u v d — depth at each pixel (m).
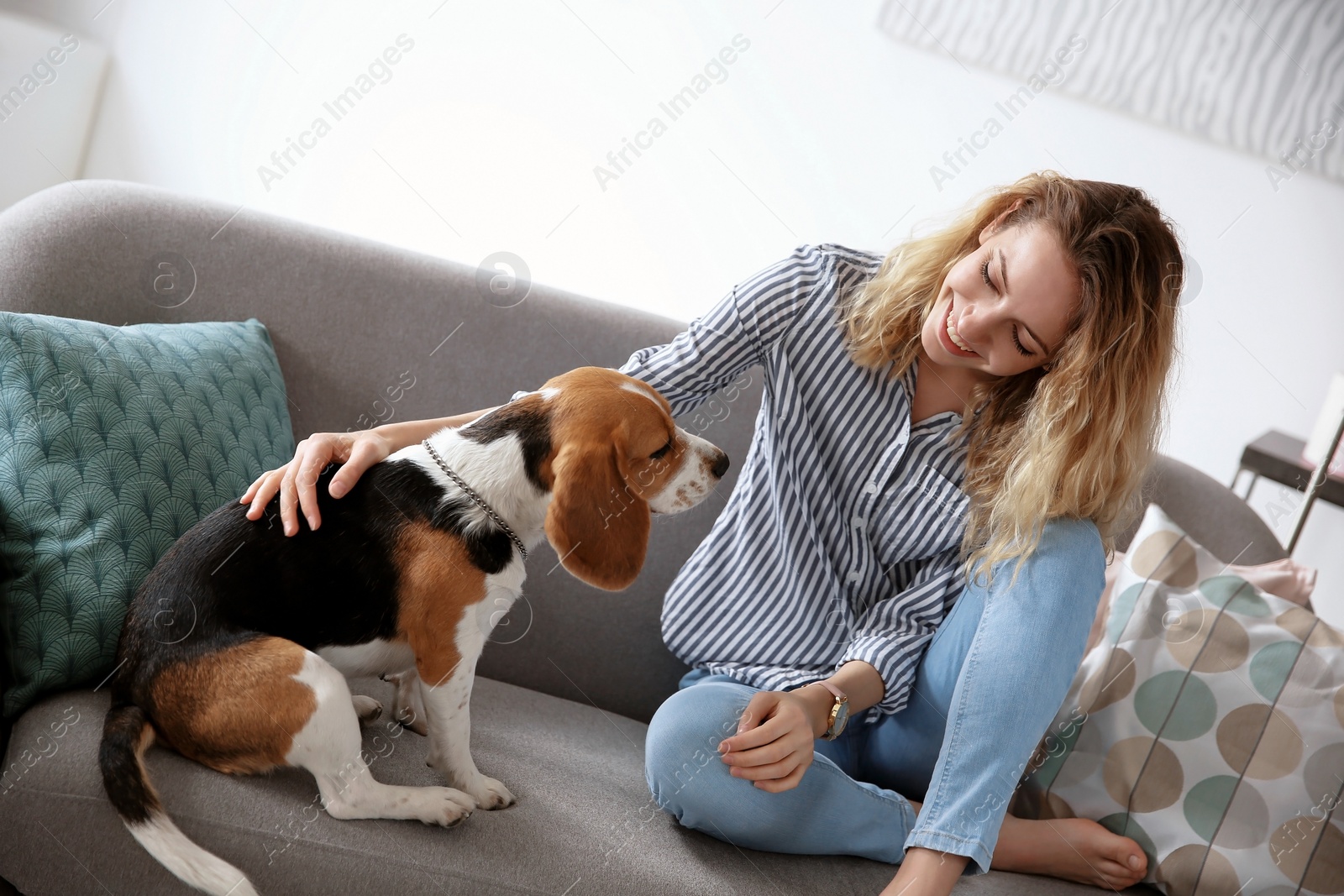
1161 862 1.27
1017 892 1.21
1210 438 2.64
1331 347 2.54
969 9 2.52
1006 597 1.21
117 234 1.50
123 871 0.96
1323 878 1.22
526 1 2.55
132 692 1.04
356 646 1.13
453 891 0.99
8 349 1.15
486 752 1.23
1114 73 2.51
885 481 1.35
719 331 1.39
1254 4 2.45
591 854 1.06
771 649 1.35
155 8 2.58
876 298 1.39
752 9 2.55
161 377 1.28
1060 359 1.25
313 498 1.14
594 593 1.60
